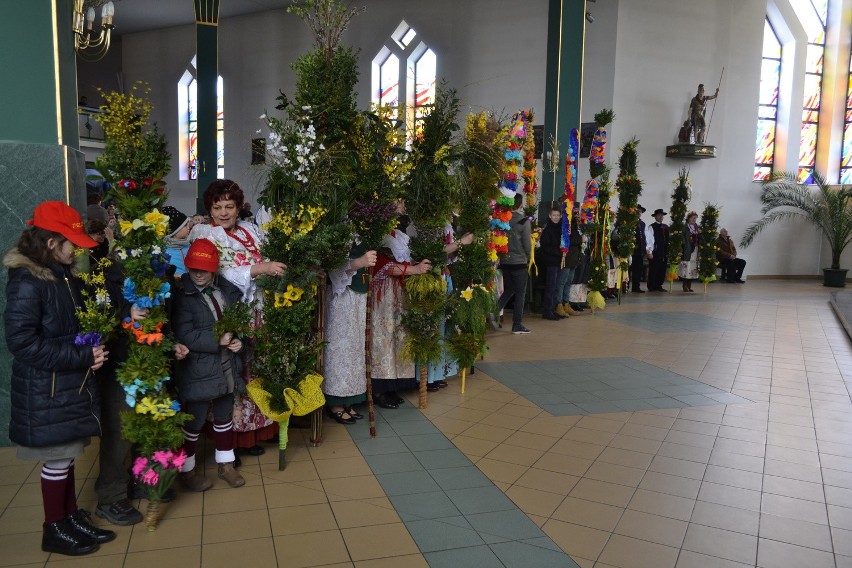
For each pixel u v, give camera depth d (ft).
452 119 15.03
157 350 9.51
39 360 8.31
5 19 12.31
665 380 19.27
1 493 10.91
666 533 9.96
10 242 12.50
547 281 29.89
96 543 9.23
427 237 15.55
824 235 57.52
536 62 47.83
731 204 53.36
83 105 54.90
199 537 9.60
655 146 49.11
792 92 54.65
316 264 12.31
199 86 45.47
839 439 14.37
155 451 9.70
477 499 11.03
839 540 9.85
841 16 54.95
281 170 12.28
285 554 9.14
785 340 26.08
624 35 46.88
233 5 57.52
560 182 33.60
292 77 58.29
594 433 14.49
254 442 12.90
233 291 11.69
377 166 13.58
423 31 52.24
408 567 8.84
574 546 9.50
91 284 9.40
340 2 13.12
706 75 50.37
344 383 14.12
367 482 11.67
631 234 35.06
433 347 15.70
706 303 37.45
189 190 65.82
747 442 14.10
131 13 60.80
